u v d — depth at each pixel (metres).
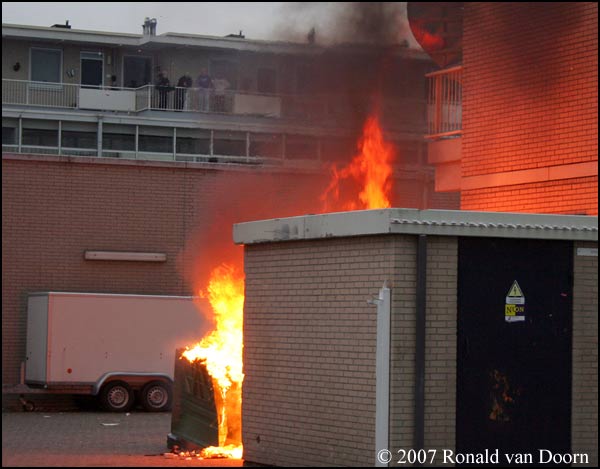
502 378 14.88
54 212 31.55
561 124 22.23
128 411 29.44
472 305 14.80
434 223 14.52
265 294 16.64
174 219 32.78
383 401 14.21
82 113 50.34
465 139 24.58
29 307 30.12
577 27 21.98
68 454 17.80
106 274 31.95
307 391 15.70
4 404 30.17
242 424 16.89
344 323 15.14
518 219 15.08
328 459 15.22
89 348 29.06
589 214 21.42
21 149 49.66
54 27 52.09
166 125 51.09
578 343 15.42
